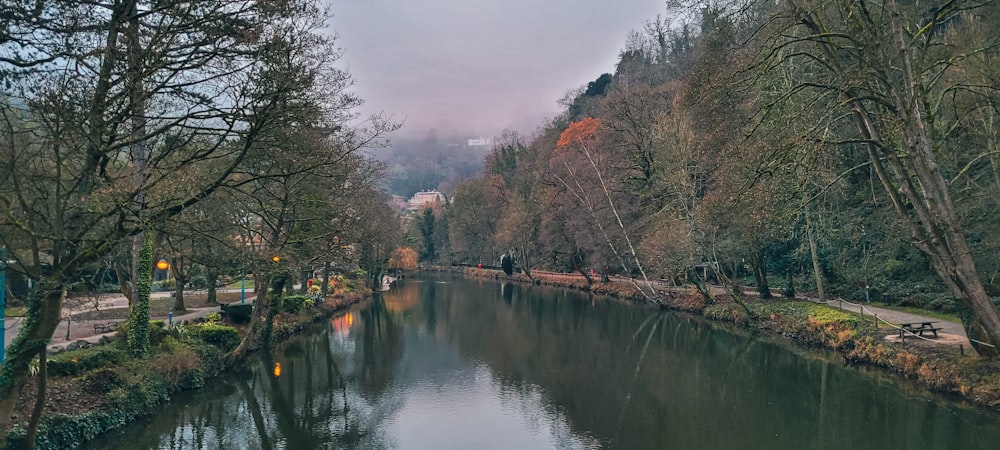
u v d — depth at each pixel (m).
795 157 14.16
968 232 18.78
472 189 78.38
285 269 19.00
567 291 52.12
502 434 14.15
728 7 15.00
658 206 36.03
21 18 7.34
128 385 13.66
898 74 16.28
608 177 44.06
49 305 8.84
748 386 18.28
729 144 16.86
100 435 12.27
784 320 26.14
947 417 14.14
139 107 9.42
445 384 19.09
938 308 23.83
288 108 9.64
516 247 62.94
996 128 17.66
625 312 36.47
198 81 9.22
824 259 30.92
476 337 28.20
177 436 13.91
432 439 13.85
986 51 15.37
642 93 38.75
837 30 14.09
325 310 34.91
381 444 13.51
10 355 8.67
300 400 17.19
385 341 27.05
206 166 14.60
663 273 34.56
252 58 9.34
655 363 22.05
